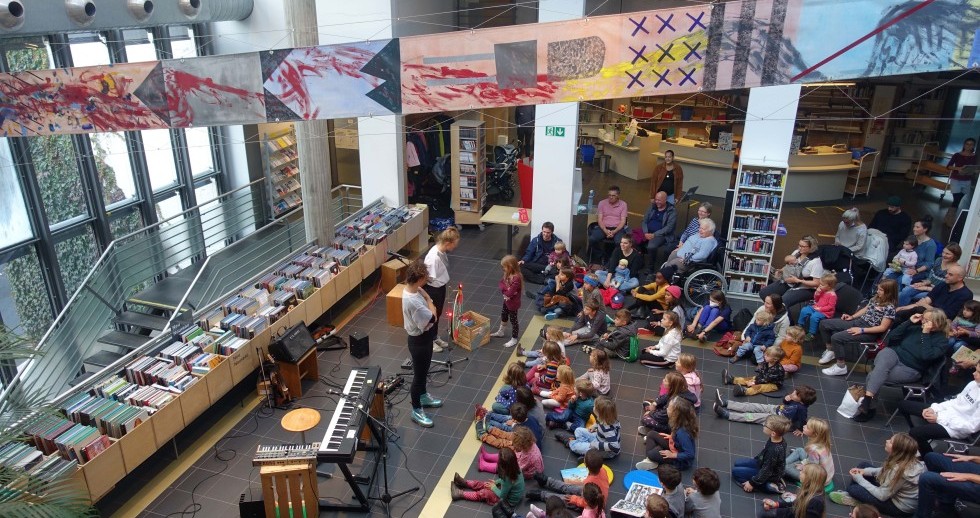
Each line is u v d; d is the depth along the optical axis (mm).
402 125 11258
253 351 7293
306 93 5621
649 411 6746
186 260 11172
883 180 15867
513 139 16766
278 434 6902
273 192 12578
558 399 6895
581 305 9352
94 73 5750
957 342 7152
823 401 7414
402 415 7148
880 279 9227
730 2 4621
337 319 9320
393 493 5988
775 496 5902
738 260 9773
